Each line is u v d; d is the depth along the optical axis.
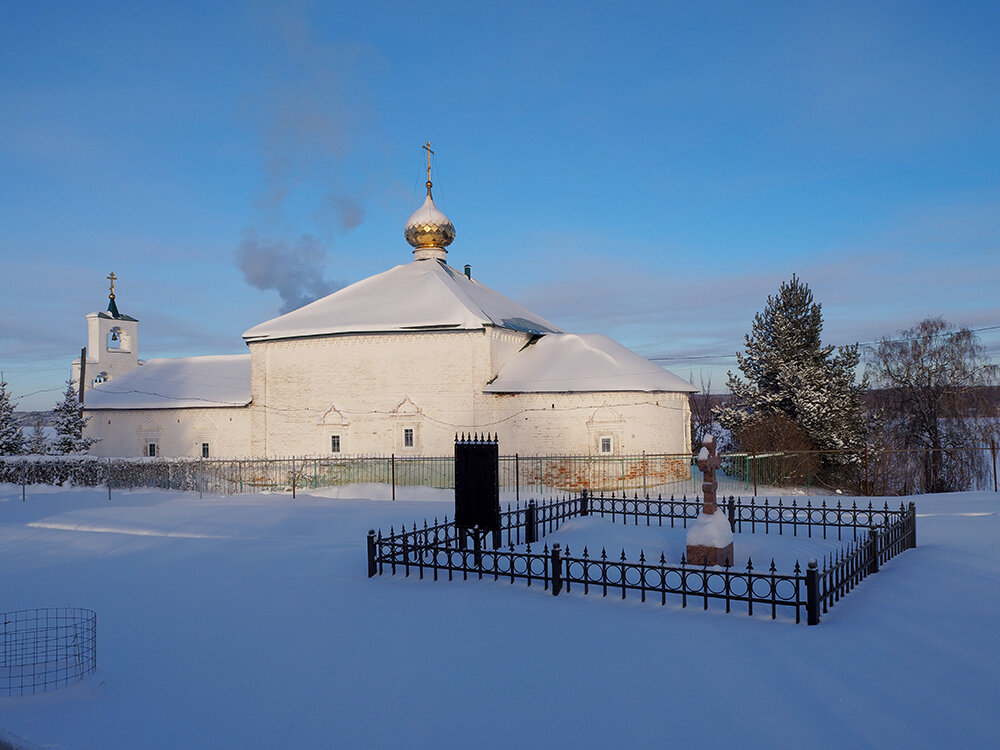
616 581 10.75
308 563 13.07
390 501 26.08
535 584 10.74
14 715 6.25
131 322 48.75
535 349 33.88
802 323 37.28
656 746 5.37
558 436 30.53
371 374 33.53
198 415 37.12
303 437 34.56
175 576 12.23
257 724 5.98
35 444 38.88
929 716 5.68
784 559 12.20
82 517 20.97
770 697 6.19
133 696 6.65
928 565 11.39
